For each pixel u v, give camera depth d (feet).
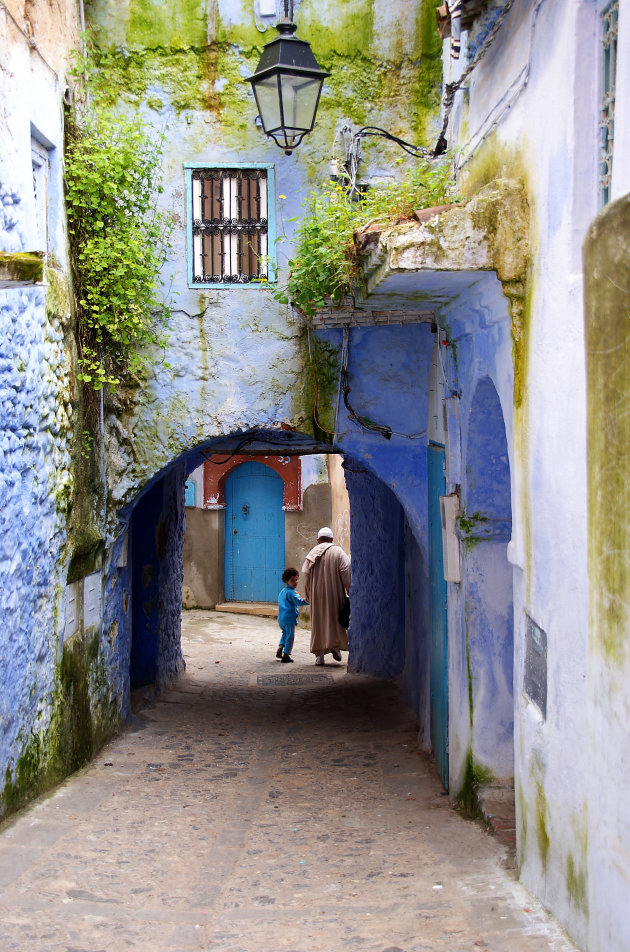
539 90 15.51
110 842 19.16
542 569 15.16
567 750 13.73
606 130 13.50
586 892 12.60
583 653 12.92
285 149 24.84
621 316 10.54
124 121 25.68
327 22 27.20
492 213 16.63
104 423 27.12
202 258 27.55
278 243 27.45
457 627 23.09
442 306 22.12
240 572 64.18
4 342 18.61
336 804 23.20
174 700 36.22
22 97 20.18
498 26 17.74
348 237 21.22
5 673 19.10
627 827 10.77
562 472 13.93
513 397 16.92
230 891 16.85
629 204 10.20
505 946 13.29
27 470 20.27
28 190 20.51
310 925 15.02
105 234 25.27
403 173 27.32
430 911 15.28
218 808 22.47
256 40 27.17
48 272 22.12
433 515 26.37
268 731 31.63
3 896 15.78
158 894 16.49
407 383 27.53
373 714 34.27
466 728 22.33
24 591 20.21
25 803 20.74
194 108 27.27
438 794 24.12
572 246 13.69
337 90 27.32
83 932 14.57
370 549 41.86
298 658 48.78
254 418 27.63
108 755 26.81
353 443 27.71
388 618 40.60
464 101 22.00
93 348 25.67
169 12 27.07
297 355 27.55
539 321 15.39
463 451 22.35
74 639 24.38
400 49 27.20
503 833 19.56
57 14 23.68
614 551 11.06
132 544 35.37
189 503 63.26
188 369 27.55
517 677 17.24
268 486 63.46
